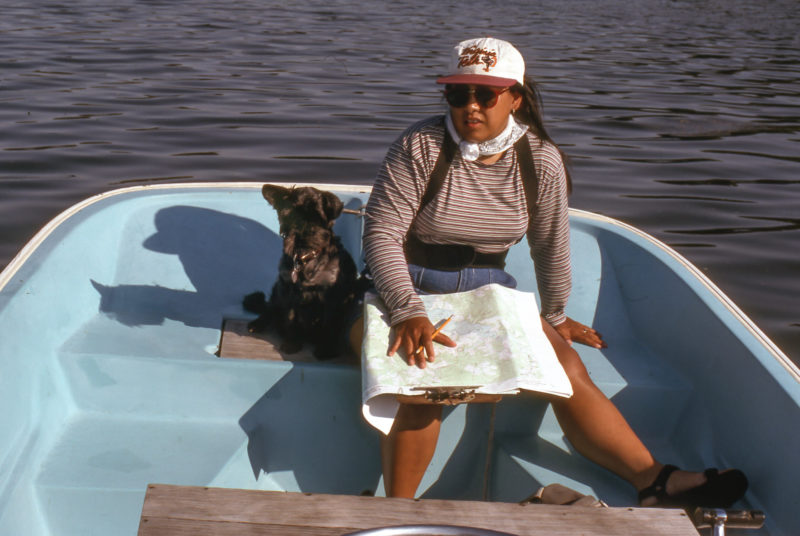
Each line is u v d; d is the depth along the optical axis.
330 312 2.90
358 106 10.40
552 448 2.80
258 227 3.77
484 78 2.32
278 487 2.85
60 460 2.53
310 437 2.86
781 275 5.86
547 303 2.91
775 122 10.60
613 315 3.36
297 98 10.73
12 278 2.79
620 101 11.54
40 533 2.35
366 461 2.86
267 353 2.92
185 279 3.41
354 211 3.59
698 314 2.97
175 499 1.74
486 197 2.53
